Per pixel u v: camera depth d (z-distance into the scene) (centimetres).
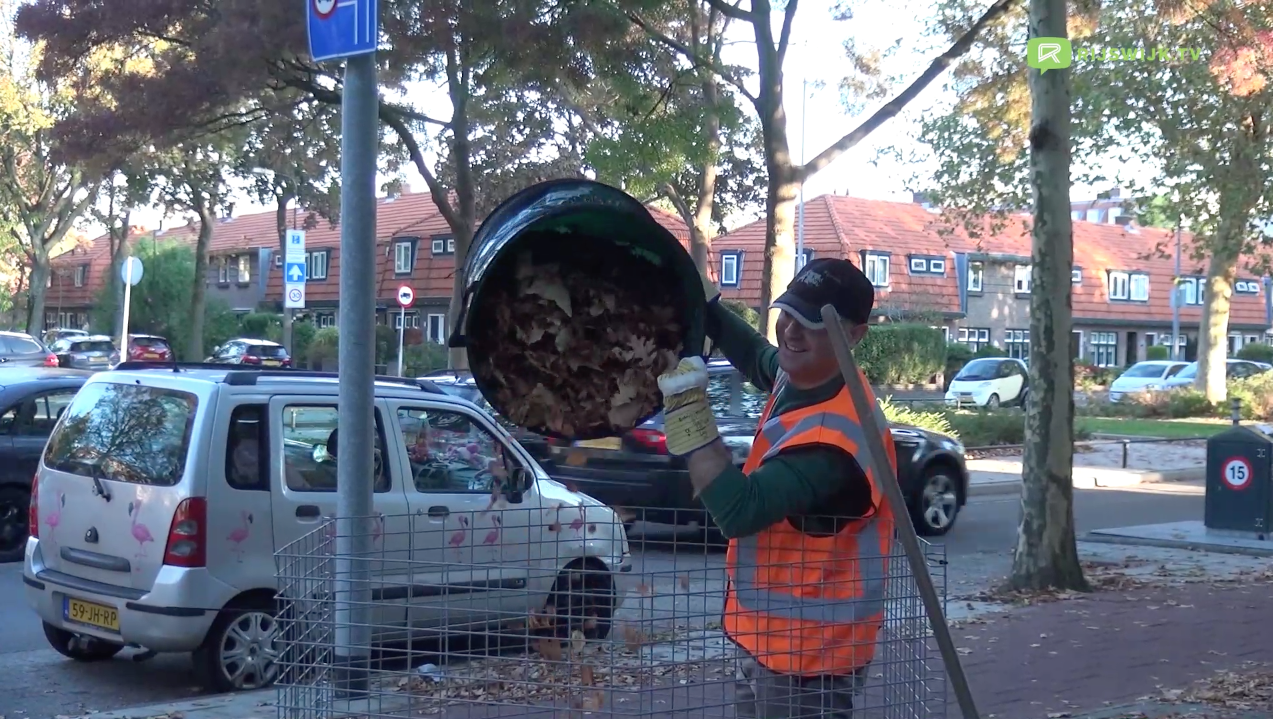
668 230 341
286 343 3978
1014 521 1631
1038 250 1059
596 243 340
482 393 336
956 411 2698
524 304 335
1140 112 2523
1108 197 2942
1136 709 671
